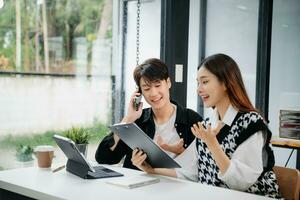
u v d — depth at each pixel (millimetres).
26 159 2367
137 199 1486
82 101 2734
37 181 1762
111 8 2902
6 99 2309
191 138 2229
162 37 2977
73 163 1946
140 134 1717
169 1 2906
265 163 1763
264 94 3760
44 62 2508
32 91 2443
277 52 3838
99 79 2844
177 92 2947
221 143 1815
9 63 2316
